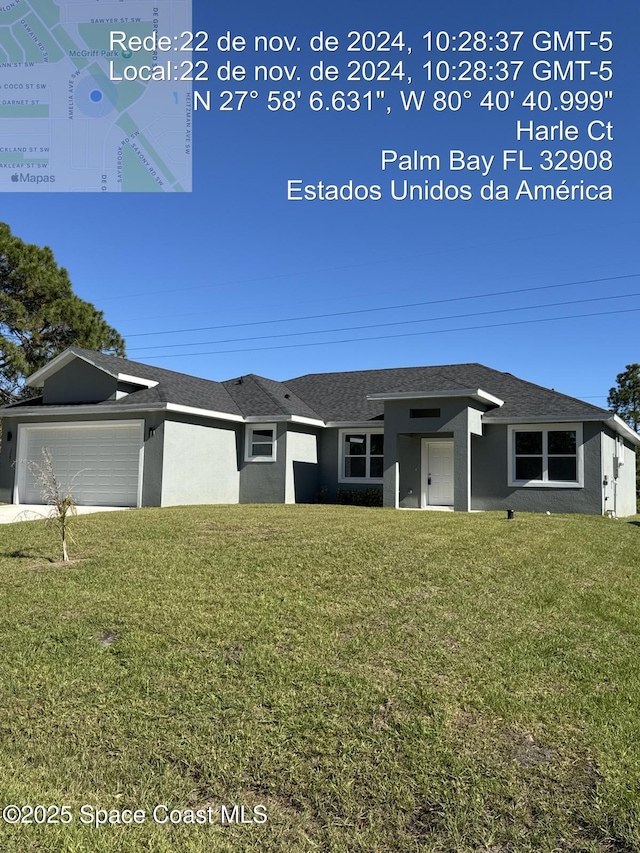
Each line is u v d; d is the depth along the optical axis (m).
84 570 7.63
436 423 16.70
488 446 17.91
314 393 22.39
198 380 20.86
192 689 4.62
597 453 16.66
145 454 16.77
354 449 19.91
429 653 5.22
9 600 6.53
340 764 3.77
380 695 4.51
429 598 6.61
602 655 5.29
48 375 19.27
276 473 18.66
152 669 4.93
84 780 3.70
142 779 3.70
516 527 11.31
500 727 4.12
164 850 3.12
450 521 11.95
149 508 15.08
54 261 27.62
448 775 3.64
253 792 3.58
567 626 5.95
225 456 18.69
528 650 5.34
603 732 4.05
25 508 16.73
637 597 7.03
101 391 18.23
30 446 18.83
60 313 26.75
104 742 4.04
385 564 7.87
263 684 4.68
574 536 10.75
